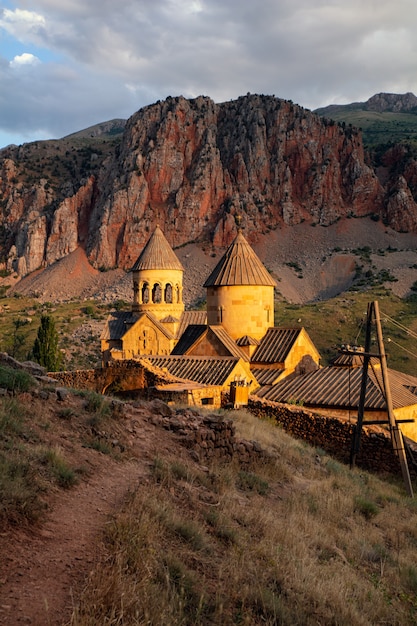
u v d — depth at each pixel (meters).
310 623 8.72
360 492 18.70
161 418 16.28
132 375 28.73
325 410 31.45
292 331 40.31
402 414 30.55
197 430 16.08
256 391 35.03
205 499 12.19
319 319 125.00
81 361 110.81
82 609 6.75
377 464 24.59
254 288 41.22
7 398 13.05
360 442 24.42
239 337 41.16
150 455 13.59
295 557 10.88
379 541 14.59
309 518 13.73
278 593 9.41
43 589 7.04
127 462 12.64
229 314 41.41
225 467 15.23
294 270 197.38
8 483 8.98
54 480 10.11
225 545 10.41
